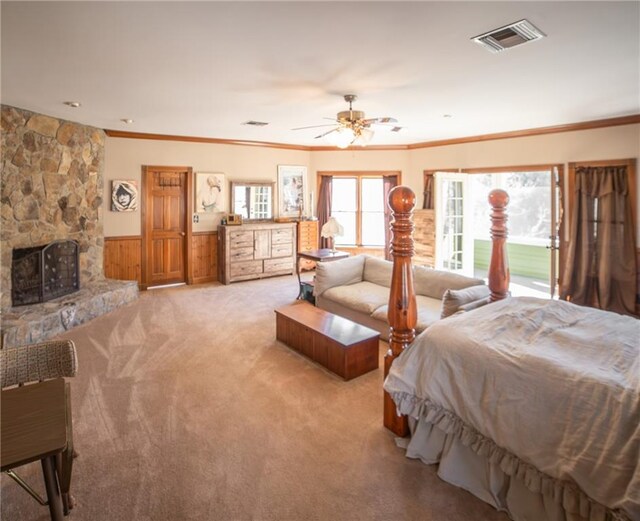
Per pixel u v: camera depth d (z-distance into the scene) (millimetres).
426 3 2146
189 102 4324
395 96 4082
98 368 3539
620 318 2611
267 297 6125
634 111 4797
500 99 4195
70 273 5227
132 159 6336
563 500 1683
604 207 5301
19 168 4500
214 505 1980
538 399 1829
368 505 1990
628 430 1550
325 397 3064
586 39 2633
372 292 4703
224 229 6910
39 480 2137
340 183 8219
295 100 4238
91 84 3633
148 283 6629
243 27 2445
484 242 8594
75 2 2141
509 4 2158
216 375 3430
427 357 2273
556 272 5934
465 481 2105
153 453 2375
